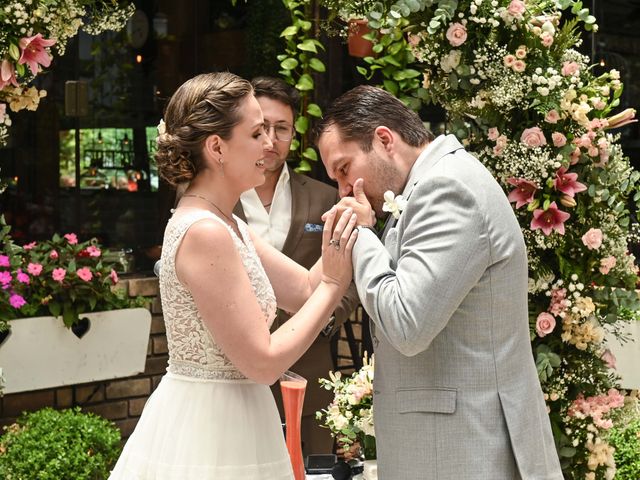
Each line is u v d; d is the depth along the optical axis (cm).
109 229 580
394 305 244
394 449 259
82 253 509
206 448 258
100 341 511
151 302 569
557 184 326
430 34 329
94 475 440
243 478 260
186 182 265
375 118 263
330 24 509
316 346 416
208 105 255
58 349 498
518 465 250
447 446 251
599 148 331
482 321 250
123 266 572
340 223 262
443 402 251
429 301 240
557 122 329
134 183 586
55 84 561
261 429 267
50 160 562
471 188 248
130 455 270
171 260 255
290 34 496
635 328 421
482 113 333
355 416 331
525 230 332
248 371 254
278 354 254
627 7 497
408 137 264
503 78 321
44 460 431
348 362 574
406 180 263
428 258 244
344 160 265
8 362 484
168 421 263
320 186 430
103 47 574
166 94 592
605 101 331
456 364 252
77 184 570
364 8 348
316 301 263
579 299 329
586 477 340
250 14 583
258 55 581
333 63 574
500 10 321
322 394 416
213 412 260
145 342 527
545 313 330
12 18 368
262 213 415
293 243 414
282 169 423
